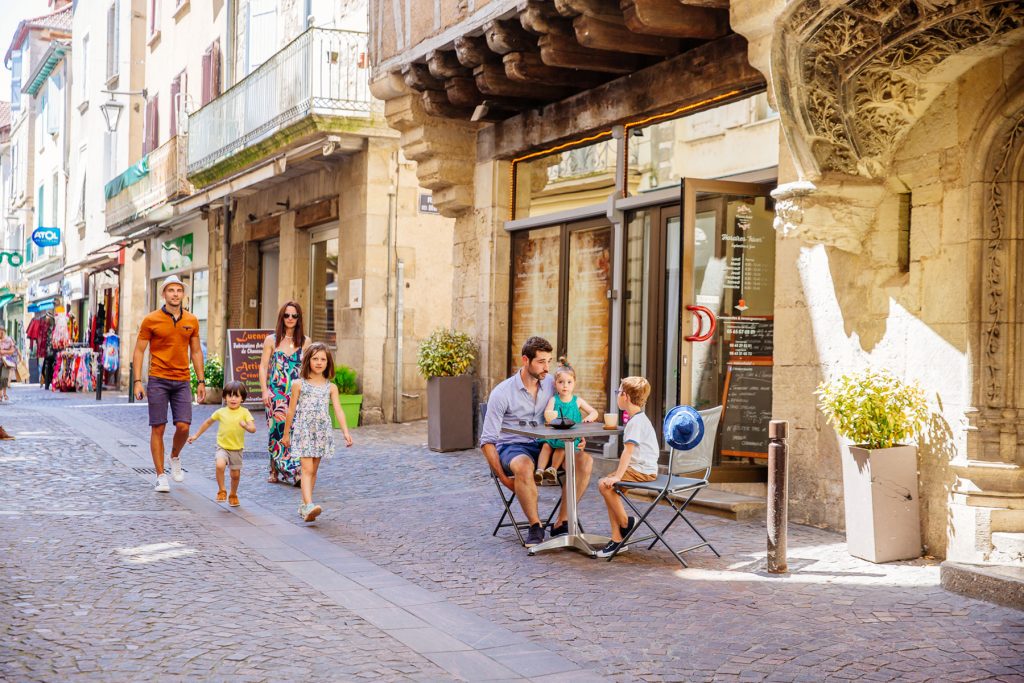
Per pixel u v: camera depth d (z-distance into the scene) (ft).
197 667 16.02
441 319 57.88
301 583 21.67
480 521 28.84
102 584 21.07
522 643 17.67
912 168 25.22
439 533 27.20
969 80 23.68
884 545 23.61
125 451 44.21
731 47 31.50
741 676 15.97
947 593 20.89
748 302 30.96
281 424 35.35
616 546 24.17
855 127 24.81
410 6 42.01
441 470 38.27
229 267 75.56
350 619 19.01
